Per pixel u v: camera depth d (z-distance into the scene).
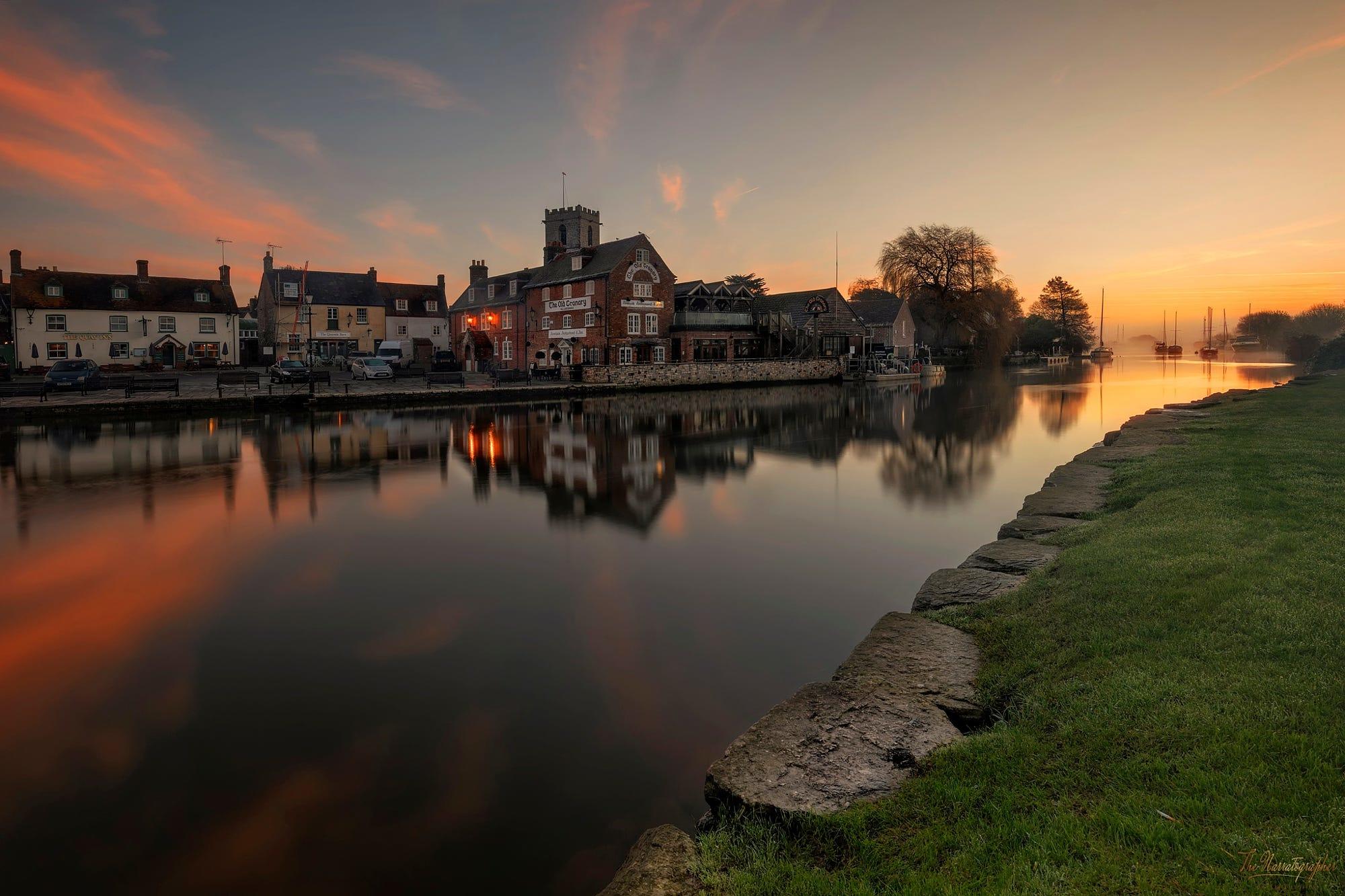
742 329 61.97
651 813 5.36
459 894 4.57
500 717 6.84
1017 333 109.44
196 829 5.24
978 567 8.29
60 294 56.50
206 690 7.39
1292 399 24.75
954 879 3.29
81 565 11.66
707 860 3.75
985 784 3.97
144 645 8.53
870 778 4.28
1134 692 4.66
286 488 17.69
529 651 8.35
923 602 7.38
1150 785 3.74
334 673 7.79
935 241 79.62
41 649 8.45
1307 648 4.98
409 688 7.43
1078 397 45.03
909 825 3.75
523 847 5.00
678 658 8.16
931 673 5.62
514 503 16.19
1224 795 3.57
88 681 7.60
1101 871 3.18
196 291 62.12
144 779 5.85
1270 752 3.86
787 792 4.18
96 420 30.83
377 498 16.66
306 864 4.86
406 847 5.03
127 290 59.09
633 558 12.16
